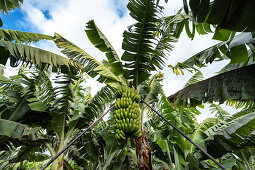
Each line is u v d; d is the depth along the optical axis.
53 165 3.24
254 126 2.66
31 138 3.51
